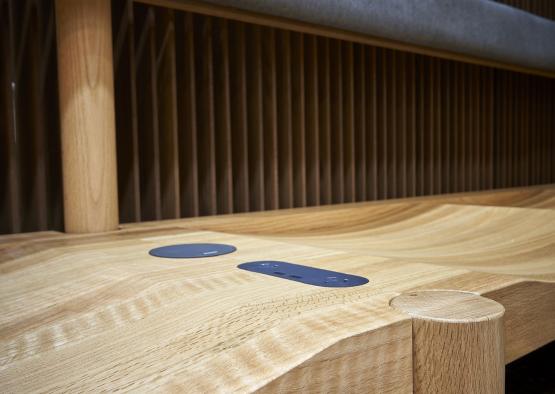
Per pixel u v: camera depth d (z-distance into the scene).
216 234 0.71
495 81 1.63
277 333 0.31
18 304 0.41
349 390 0.29
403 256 0.67
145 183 0.95
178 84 0.98
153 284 0.44
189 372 0.27
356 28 1.02
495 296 0.40
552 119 1.87
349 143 1.22
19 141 0.83
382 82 1.29
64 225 0.75
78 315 0.38
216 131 1.03
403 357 0.32
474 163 1.56
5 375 0.29
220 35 1.00
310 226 0.95
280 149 1.13
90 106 0.73
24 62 0.82
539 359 0.94
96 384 0.27
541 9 1.75
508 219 0.88
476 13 1.24
